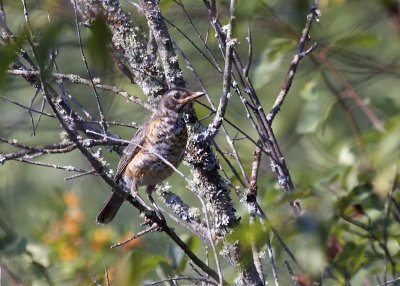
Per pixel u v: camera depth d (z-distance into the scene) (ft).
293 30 31.91
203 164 31.78
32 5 22.76
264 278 29.19
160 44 33.45
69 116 33.45
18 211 41.88
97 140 33.40
